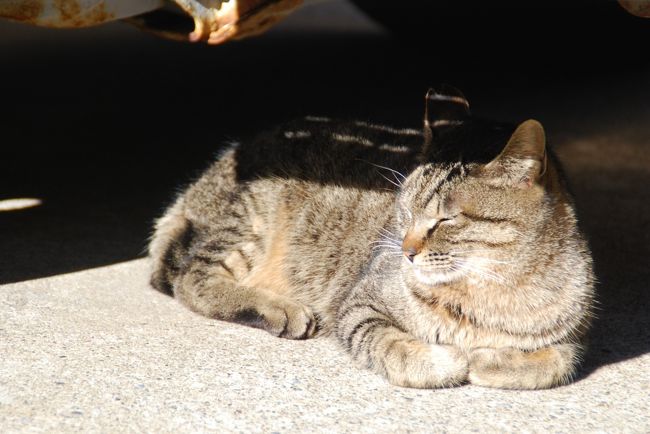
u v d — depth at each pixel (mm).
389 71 15047
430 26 18016
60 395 4543
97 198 8469
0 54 15820
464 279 4906
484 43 17156
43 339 5262
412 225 5023
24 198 8367
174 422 4320
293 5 5711
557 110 12664
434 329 5062
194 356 5160
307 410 4516
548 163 4945
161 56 16078
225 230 6262
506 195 4824
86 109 12164
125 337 5387
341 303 5770
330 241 6098
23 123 11305
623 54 16156
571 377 4930
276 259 6320
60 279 6367
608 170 9875
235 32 5699
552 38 16531
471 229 4840
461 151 5078
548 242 4887
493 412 4555
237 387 4754
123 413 4387
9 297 5934
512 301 4898
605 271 6852
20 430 4156
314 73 14789
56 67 14875
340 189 6184
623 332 5695
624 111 12703
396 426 4371
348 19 20297
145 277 6555
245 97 13031
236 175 6469
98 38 17719
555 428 4395
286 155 6391
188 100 12828
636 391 4844
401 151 6188
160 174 9328
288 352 5332
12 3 5215
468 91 13773
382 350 4945
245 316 5727
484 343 5031
